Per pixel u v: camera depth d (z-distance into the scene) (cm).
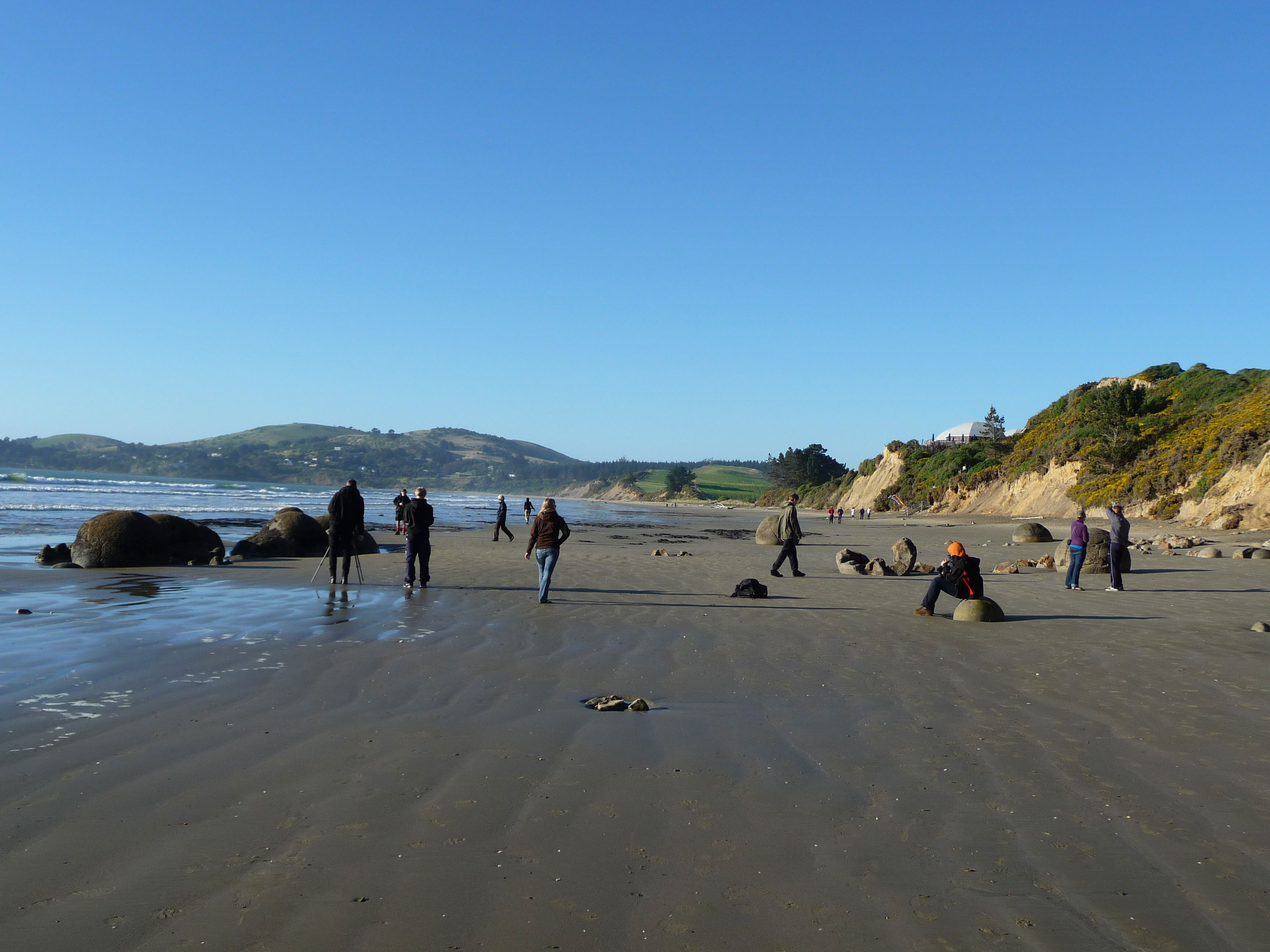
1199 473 4119
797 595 1453
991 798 464
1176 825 430
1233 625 1145
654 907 333
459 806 434
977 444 8244
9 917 311
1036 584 1692
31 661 771
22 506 4700
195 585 1427
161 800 431
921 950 304
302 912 321
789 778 493
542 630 1018
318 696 659
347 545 1400
